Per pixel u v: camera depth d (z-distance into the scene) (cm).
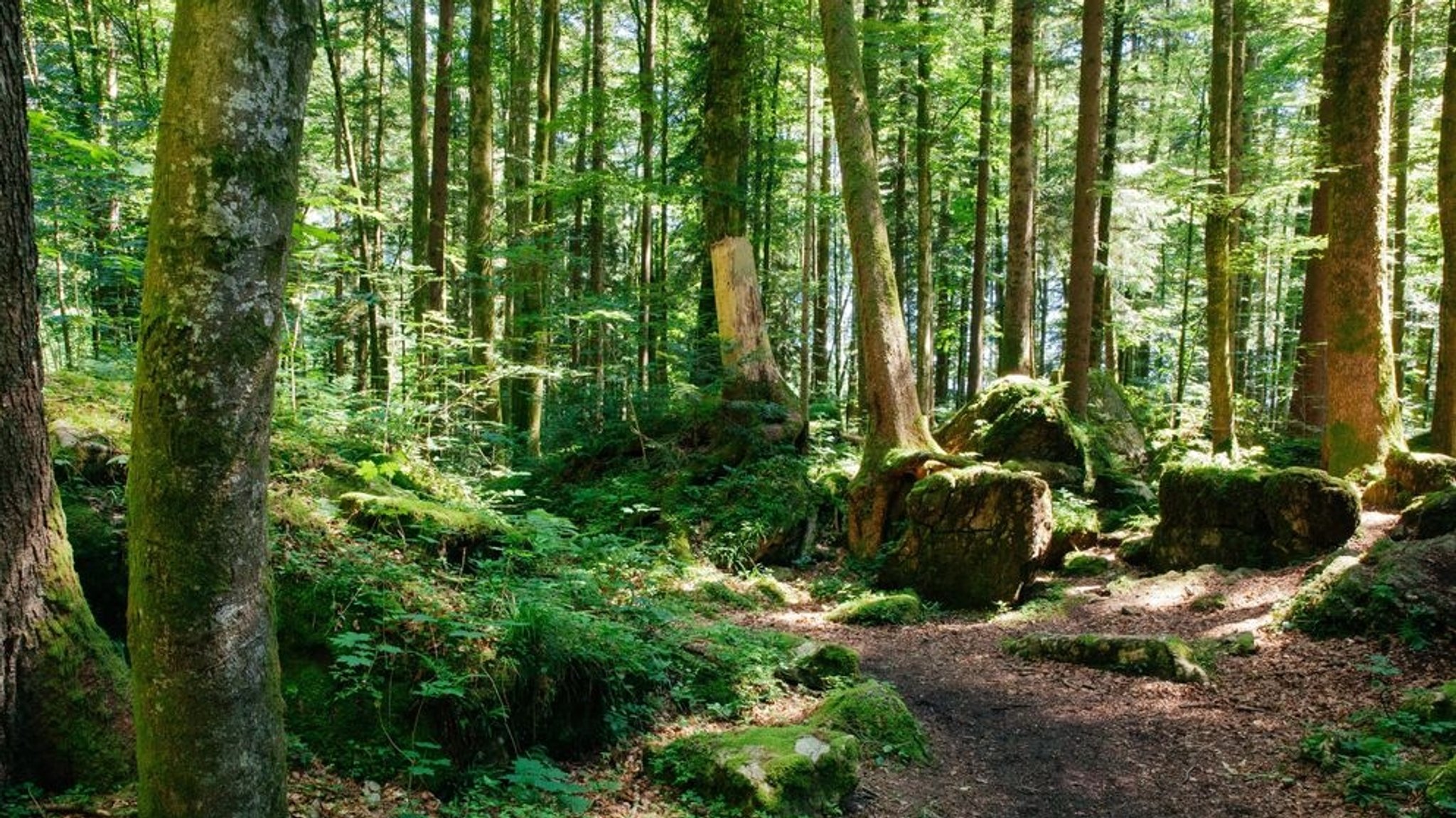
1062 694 690
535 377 1331
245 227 264
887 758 551
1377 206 1087
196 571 267
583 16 2505
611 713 539
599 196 1780
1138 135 2739
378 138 2248
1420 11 1458
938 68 2045
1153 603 929
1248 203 1281
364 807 396
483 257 1346
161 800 272
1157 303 2719
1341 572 768
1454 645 652
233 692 276
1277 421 2358
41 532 350
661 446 1298
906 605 976
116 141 973
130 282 783
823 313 2291
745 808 443
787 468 1245
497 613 527
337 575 489
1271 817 471
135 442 269
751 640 731
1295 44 1741
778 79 2050
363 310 1042
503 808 423
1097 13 1500
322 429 804
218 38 256
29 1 1247
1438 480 977
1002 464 1182
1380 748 512
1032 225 1614
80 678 357
